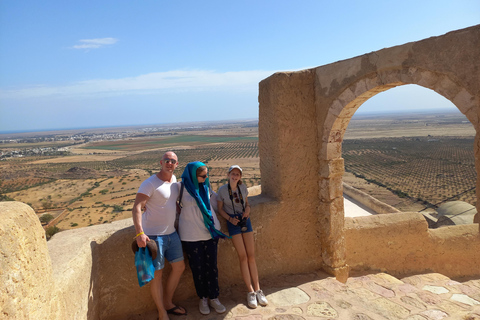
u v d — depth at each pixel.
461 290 3.86
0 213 1.58
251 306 3.28
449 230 4.70
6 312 1.42
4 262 1.45
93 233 2.94
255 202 3.94
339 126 4.00
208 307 3.20
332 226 4.08
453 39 2.86
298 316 3.13
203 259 3.19
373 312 3.23
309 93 4.09
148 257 2.70
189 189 3.14
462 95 2.84
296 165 4.07
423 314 3.20
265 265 3.99
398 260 4.49
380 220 4.45
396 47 3.27
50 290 1.88
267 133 4.16
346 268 4.17
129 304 3.10
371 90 3.52
